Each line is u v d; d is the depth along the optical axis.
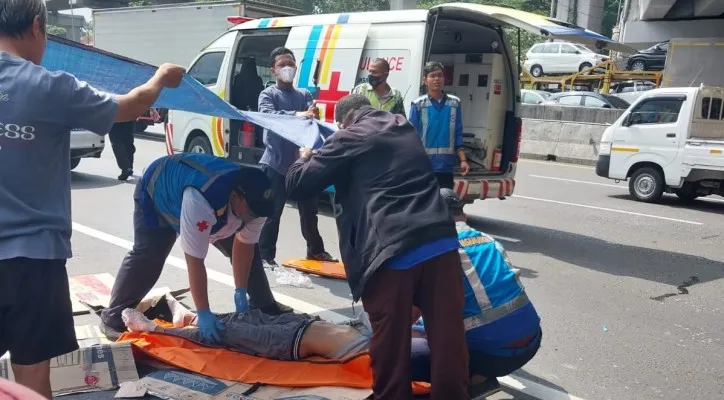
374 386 3.08
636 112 10.86
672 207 10.43
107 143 15.23
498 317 3.24
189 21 16.67
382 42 7.54
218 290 5.20
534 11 49.22
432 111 6.33
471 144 8.16
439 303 2.97
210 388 3.32
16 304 2.29
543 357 4.29
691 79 19.80
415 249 2.89
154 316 4.39
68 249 2.42
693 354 4.45
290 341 3.59
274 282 5.47
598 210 9.89
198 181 3.49
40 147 2.30
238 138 8.91
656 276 6.38
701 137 10.52
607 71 24.94
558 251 7.26
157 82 2.61
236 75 8.98
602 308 5.34
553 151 16.36
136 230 4.00
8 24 2.31
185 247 3.49
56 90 2.29
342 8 52.78
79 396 3.25
